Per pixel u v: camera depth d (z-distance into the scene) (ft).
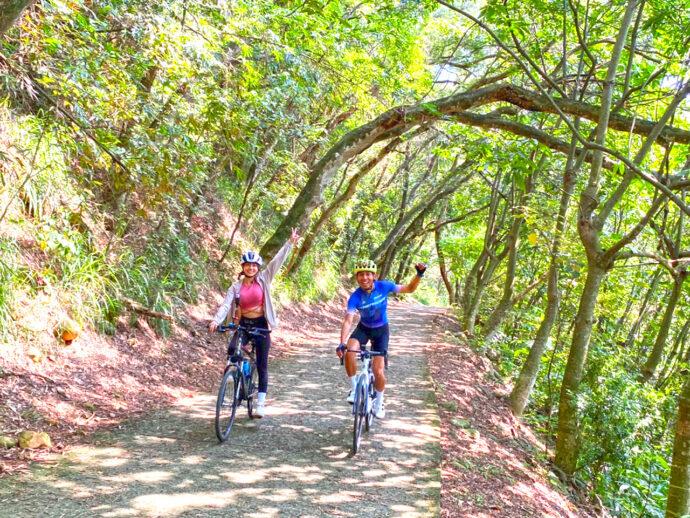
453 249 91.30
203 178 34.55
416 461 19.75
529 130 34.40
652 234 41.14
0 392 19.06
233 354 20.31
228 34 26.32
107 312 27.81
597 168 25.96
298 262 60.08
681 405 19.38
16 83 24.82
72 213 23.91
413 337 54.54
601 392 27.61
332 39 29.96
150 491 15.03
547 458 28.02
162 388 25.66
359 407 19.98
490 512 17.02
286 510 14.76
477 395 34.42
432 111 33.68
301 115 47.42
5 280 21.45
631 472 30.22
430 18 48.01
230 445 19.38
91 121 22.90
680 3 27.61
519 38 34.76
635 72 34.19
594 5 34.99
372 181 103.40
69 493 14.39
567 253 31.99
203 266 41.52
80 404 20.86
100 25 23.15
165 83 23.27
